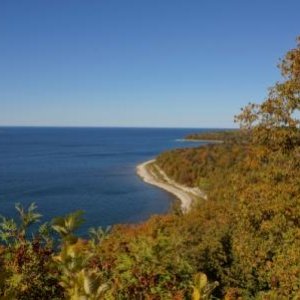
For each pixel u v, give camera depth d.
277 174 15.99
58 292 4.23
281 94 15.20
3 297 2.75
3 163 169.75
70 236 2.63
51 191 102.38
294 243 13.93
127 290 5.40
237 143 117.25
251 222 15.64
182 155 128.62
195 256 14.16
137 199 94.19
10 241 4.55
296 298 11.59
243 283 14.50
